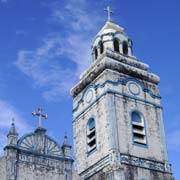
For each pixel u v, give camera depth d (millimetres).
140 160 52094
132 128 53906
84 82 59062
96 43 62062
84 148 56062
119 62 57250
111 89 54812
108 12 65000
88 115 57188
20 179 44906
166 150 55125
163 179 52688
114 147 50969
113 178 49094
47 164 47156
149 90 58031
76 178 48125
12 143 46031
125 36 62188
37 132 48500
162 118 57156
